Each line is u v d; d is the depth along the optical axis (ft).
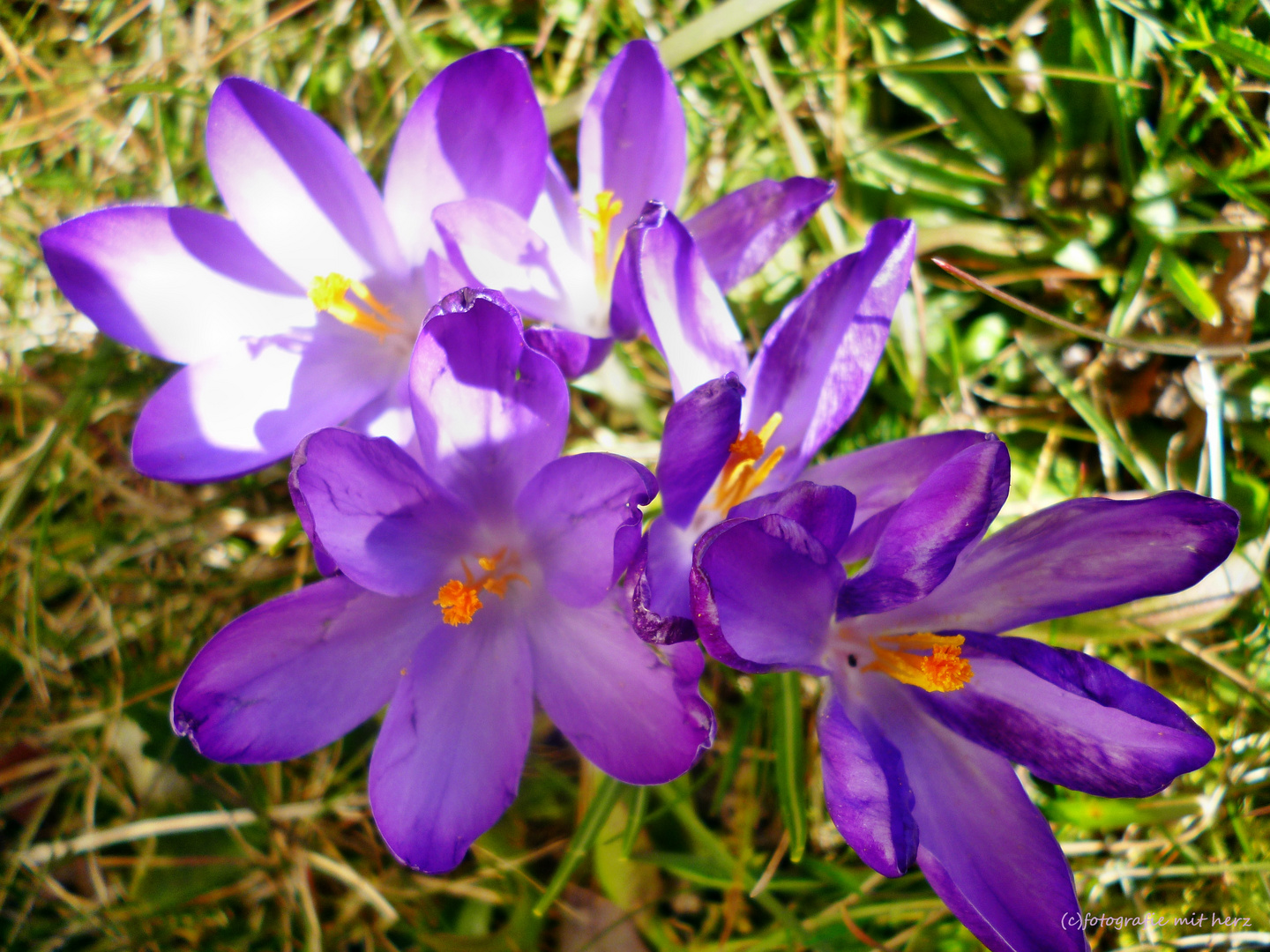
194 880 0.60
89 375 0.64
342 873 0.59
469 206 0.49
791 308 0.48
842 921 0.57
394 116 0.72
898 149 0.68
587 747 0.46
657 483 0.41
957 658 0.44
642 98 0.53
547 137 0.52
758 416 0.50
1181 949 0.59
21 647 0.62
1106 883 0.61
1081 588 0.45
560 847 0.59
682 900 0.59
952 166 0.67
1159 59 0.63
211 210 0.72
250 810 0.59
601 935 0.56
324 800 0.60
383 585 0.45
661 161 0.54
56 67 0.72
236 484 0.67
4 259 0.70
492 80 0.51
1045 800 0.60
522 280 0.52
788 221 0.54
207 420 0.53
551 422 0.46
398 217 0.54
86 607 0.65
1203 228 0.62
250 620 0.45
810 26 0.70
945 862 0.46
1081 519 0.44
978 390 0.67
